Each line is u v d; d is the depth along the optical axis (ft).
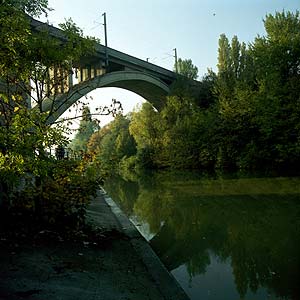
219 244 31.17
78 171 29.50
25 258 20.38
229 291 21.43
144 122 167.02
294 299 20.15
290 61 102.78
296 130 96.99
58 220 28.30
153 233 35.76
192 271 24.99
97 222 33.73
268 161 107.24
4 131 23.36
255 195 57.06
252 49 114.21
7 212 26.73
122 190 78.38
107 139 242.17
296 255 27.35
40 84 28.86
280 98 98.94
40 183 27.86
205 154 126.62
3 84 28.50
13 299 15.19
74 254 22.65
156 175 122.93
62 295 16.51
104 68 123.34
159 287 19.56
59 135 25.27
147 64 150.20
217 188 69.36
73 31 29.17
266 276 23.54
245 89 117.60
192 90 157.48
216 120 122.93
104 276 19.93
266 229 35.29
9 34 23.50
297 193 57.11
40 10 33.55
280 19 111.14
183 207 49.55
